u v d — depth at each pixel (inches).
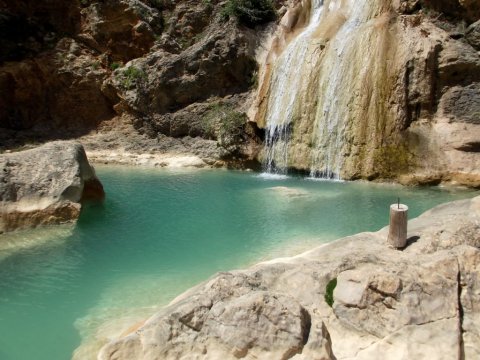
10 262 378.3
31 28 880.9
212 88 823.1
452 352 225.8
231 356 210.8
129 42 893.2
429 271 254.8
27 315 296.7
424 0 652.7
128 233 440.5
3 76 856.9
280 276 270.7
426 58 604.7
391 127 615.5
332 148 658.8
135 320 283.4
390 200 522.3
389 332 235.3
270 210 500.7
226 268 357.1
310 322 224.1
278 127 714.8
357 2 722.8
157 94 829.2
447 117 606.9
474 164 569.0
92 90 883.4
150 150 808.3
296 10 813.9
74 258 384.8
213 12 887.1
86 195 530.0
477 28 611.2
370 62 638.5
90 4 887.7
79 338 267.7
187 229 448.8
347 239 323.0
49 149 498.9
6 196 442.9
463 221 310.3
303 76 703.7
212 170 729.0
